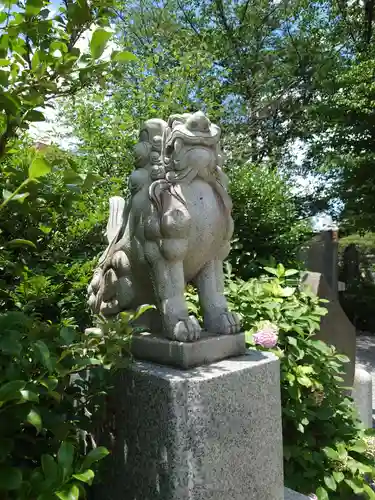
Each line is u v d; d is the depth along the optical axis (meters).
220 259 1.62
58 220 1.96
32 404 0.86
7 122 1.02
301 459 2.04
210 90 5.02
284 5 8.52
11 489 0.81
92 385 1.33
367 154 5.27
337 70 7.57
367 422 3.01
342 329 3.10
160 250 1.47
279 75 8.35
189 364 1.40
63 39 1.12
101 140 3.95
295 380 2.13
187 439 1.28
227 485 1.34
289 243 3.67
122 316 1.18
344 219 6.27
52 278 2.05
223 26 8.73
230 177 3.80
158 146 1.53
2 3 1.00
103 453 0.93
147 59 4.52
